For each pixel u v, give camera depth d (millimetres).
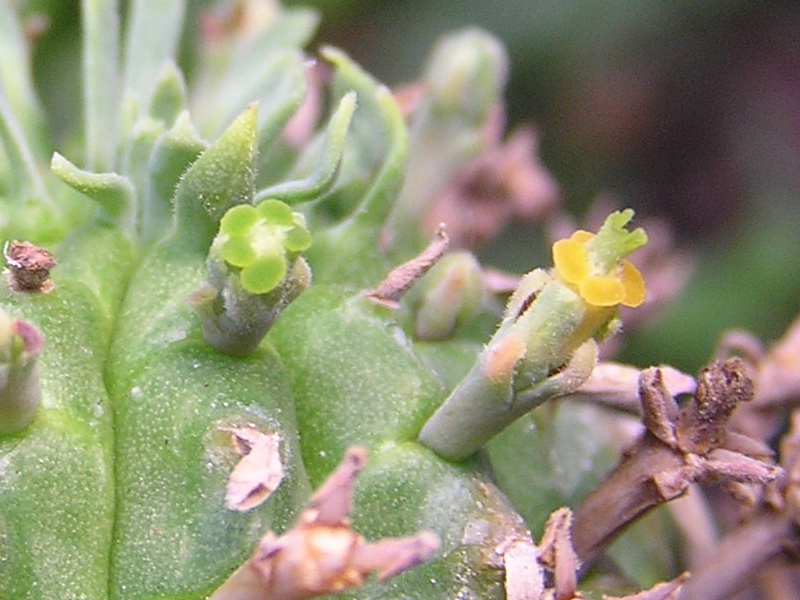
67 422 57
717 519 92
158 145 64
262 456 54
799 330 80
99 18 74
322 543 48
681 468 61
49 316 59
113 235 65
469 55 91
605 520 62
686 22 205
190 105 94
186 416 57
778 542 69
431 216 94
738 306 179
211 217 62
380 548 48
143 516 56
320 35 186
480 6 196
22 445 55
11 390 53
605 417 78
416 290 69
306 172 76
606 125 207
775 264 186
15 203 68
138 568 55
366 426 60
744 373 60
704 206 211
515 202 104
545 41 198
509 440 67
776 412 79
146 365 59
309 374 61
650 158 213
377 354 62
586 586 65
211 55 94
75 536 55
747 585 70
